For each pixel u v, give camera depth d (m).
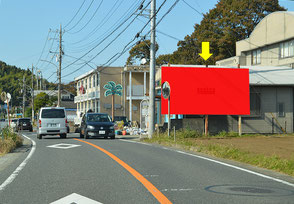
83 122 23.98
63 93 90.50
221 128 24.12
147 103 27.11
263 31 35.44
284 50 33.31
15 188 6.98
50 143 18.33
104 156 12.12
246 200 5.98
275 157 10.85
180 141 17.73
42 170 9.23
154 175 8.40
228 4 50.34
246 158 11.49
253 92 24.69
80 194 6.40
